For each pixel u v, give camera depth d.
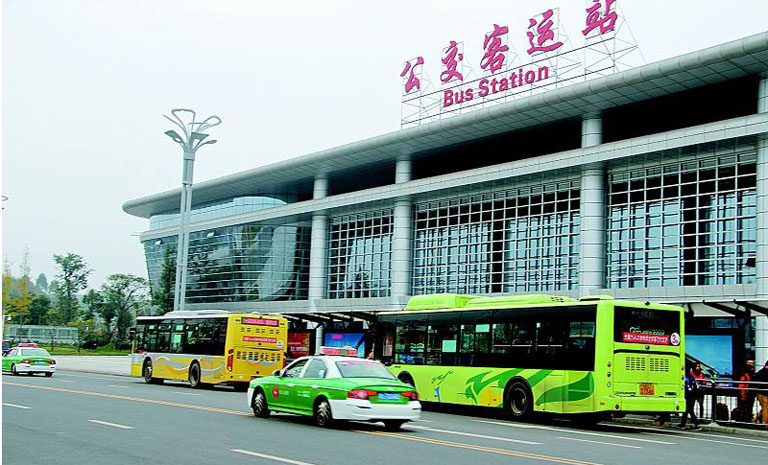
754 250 35.56
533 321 21.58
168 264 83.81
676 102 41.56
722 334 32.22
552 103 42.56
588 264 41.75
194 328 33.94
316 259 63.34
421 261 54.09
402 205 55.00
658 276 39.34
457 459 12.00
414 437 15.21
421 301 26.61
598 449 14.54
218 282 74.56
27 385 28.84
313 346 41.06
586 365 19.69
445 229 52.62
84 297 108.69
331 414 16.30
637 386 19.72
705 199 38.03
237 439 13.89
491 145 51.88
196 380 32.94
